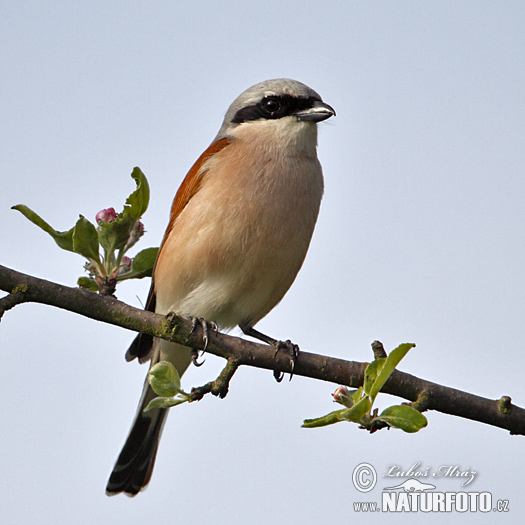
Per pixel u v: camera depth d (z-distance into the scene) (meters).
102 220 8.21
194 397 7.23
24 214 7.88
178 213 10.20
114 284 8.07
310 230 9.98
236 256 9.47
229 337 8.04
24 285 7.21
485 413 7.60
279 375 9.30
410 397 7.65
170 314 7.89
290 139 9.88
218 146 10.15
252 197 9.42
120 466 10.77
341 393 6.73
